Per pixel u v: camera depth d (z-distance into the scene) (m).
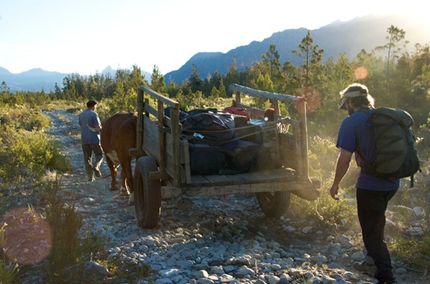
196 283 4.57
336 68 43.78
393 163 4.19
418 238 5.90
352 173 8.49
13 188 8.62
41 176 9.84
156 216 6.18
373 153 4.36
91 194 8.71
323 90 21.36
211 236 6.30
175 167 5.64
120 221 6.84
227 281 4.63
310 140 12.00
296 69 44.53
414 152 4.29
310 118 17.33
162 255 5.40
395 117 4.26
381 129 4.25
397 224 6.27
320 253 5.73
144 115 7.70
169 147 5.96
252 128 6.81
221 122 6.28
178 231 6.30
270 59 70.94
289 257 5.53
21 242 5.48
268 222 7.13
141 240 5.79
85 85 137.88
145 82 33.41
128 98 27.58
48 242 5.45
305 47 36.41
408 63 36.75
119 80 33.19
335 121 14.78
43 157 11.61
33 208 7.04
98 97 95.38
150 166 6.27
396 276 4.90
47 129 24.69
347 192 8.12
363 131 4.39
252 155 6.18
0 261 4.56
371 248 4.53
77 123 28.38
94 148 9.96
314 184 6.02
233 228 6.62
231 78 102.44
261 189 5.87
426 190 7.62
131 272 4.89
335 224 6.50
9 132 18.59
